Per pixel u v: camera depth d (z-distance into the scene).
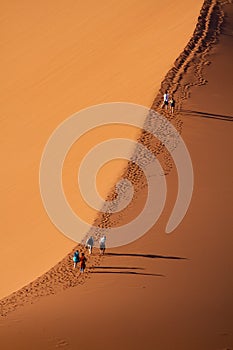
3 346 52.94
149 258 63.16
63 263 64.88
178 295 58.03
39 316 56.72
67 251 68.19
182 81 95.88
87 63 116.12
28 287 62.16
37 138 98.88
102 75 108.69
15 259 72.62
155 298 57.72
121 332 53.88
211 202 70.88
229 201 71.06
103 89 103.81
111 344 52.50
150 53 108.69
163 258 63.00
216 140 82.50
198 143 81.75
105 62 113.25
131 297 58.03
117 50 115.88
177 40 109.12
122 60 110.69
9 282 67.69
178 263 62.19
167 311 56.09
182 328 54.19
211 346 52.22
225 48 105.44
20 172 91.94
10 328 55.41
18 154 96.75
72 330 54.38
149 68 103.25
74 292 59.72
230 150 80.56
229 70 99.25
